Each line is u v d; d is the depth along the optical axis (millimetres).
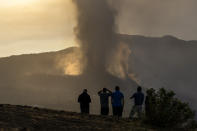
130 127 37250
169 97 40188
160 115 39375
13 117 34625
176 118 39438
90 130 33719
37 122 33938
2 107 39750
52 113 40062
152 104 40281
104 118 41125
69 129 33031
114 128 35844
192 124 39656
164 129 38656
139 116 44219
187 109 39812
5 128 29938
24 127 31281
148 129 37406
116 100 47969
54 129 32312
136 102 47875
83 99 50656
